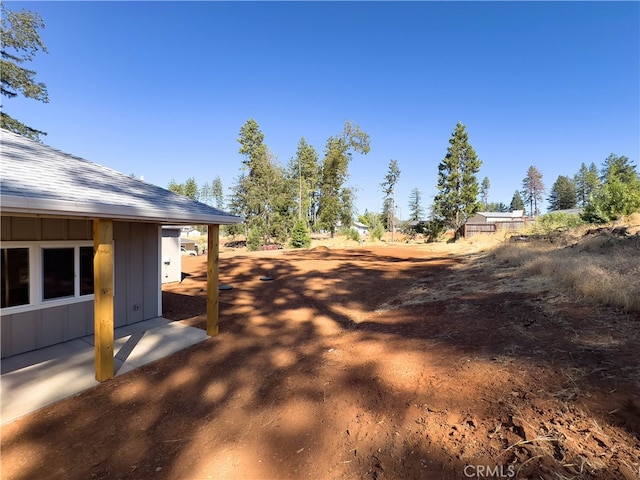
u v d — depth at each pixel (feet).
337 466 6.92
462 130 86.07
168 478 6.82
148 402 10.05
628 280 14.96
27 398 10.16
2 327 13.16
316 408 9.41
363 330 16.84
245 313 20.66
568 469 5.83
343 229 116.88
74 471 7.09
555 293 17.17
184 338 15.88
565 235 39.22
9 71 44.29
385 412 8.76
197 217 14.17
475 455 6.59
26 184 9.96
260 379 11.61
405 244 85.30
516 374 9.53
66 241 15.08
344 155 120.67
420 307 19.76
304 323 18.71
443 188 89.66
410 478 6.31
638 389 7.75
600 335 11.27
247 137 105.19
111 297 11.53
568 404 7.70
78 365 12.63
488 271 28.53
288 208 102.17
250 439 8.09
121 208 11.08
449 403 8.66
